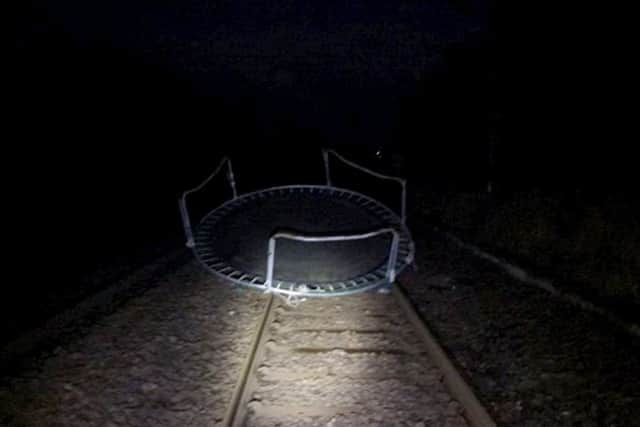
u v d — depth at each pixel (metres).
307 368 6.75
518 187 12.11
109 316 7.97
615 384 6.27
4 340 7.23
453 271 9.74
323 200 12.17
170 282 9.17
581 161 11.39
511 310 8.14
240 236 10.71
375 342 7.36
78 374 6.62
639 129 10.64
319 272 9.37
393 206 14.24
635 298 7.79
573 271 8.83
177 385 6.50
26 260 10.28
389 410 6.02
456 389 6.29
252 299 8.63
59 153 15.06
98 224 12.60
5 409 5.95
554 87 12.31
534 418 5.86
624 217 9.40
